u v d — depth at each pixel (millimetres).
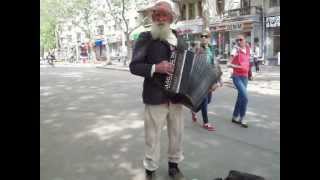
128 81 19391
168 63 4207
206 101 7375
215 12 37250
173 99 4395
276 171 4992
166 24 4273
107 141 6465
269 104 10969
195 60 4285
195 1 41688
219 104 10891
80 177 4738
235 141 6543
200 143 6398
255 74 22797
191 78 4234
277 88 15344
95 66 44750
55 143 6328
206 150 5973
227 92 13984
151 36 4344
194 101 4254
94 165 5195
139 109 9891
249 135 6992
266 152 5859
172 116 4586
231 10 35812
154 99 4352
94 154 5699
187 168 5098
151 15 4367
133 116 8844
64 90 15031
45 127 7582
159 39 4301
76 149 5973
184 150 5977
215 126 7812
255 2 34500
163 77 4316
